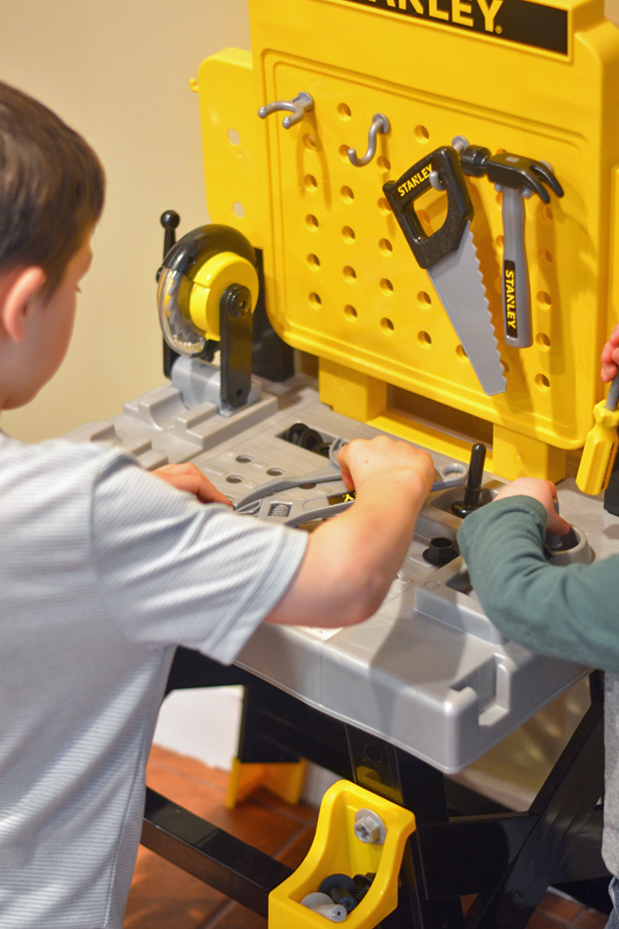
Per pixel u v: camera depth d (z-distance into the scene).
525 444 1.10
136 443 1.17
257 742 1.63
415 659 0.86
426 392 1.14
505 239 0.95
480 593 0.80
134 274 1.72
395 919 1.06
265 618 0.72
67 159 0.67
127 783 0.77
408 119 1.00
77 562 0.65
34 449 0.66
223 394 1.21
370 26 0.98
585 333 0.97
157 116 1.53
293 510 1.02
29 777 0.73
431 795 1.00
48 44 1.61
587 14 0.84
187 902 1.61
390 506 0.77
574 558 0.94
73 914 0.77
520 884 1.10
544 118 0.89
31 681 0.68
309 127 1.09
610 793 0.88
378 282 1.12
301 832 1.72
